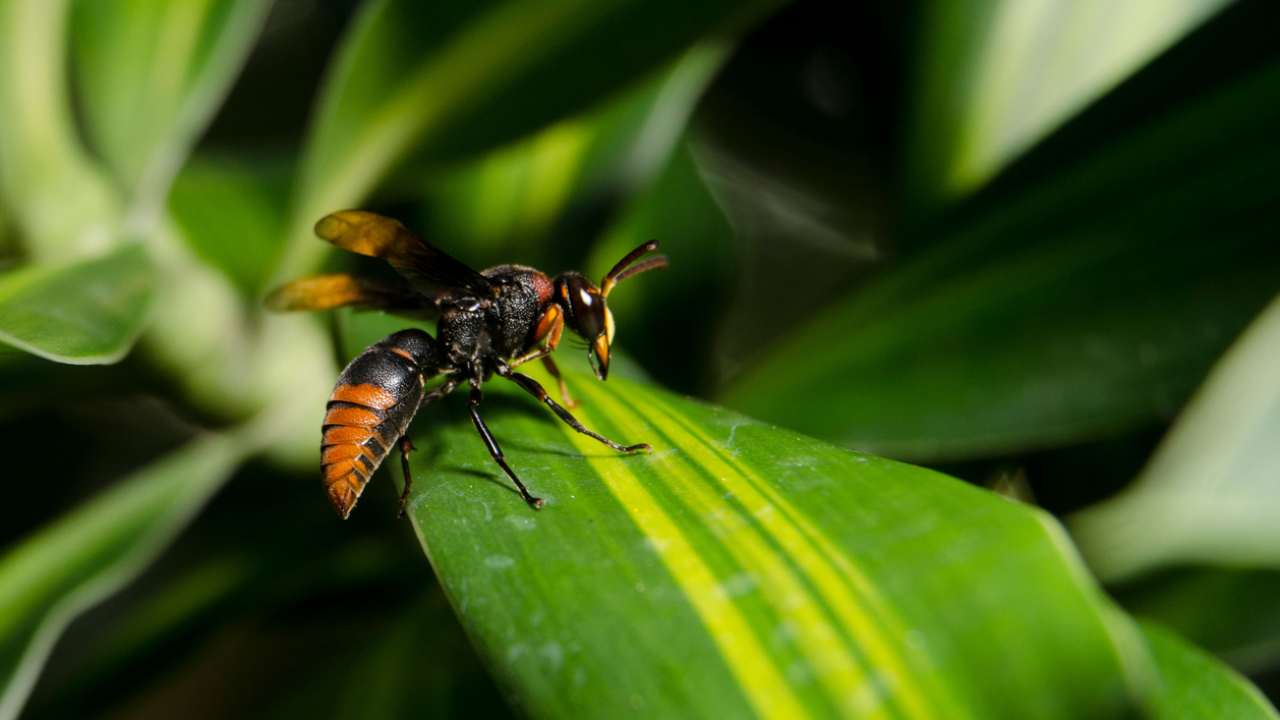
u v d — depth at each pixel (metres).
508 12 0.12
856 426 0.12
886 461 0.10
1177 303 0.12
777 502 0.10
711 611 0.10
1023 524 0.10
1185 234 0.12
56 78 0.12
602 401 0.11
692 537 0.10
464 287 0.12
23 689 0.12
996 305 0.12
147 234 0.12
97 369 0.12
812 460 0.11
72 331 0.11
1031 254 0.12
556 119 0.12
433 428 0.12
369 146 0.12
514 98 0.12
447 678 0.12
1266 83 0.12
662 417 0.11
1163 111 0.12
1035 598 0.10
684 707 0.10
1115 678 0.10
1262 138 0.12
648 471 0.11
